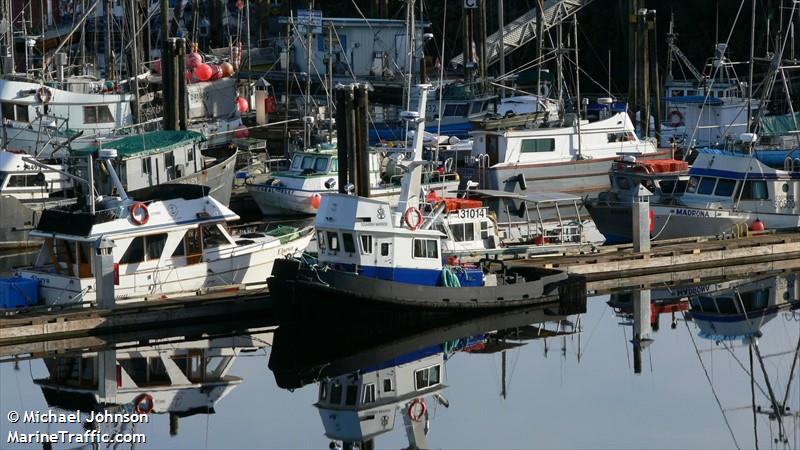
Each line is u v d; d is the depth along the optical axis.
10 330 62.97
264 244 72.75
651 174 88.69
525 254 78.12
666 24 157.00
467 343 66.38
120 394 58.22
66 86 103.25
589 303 74.00
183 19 159.00
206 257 70.31
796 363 64.50
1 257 86.44
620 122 100.44
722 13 153.00
